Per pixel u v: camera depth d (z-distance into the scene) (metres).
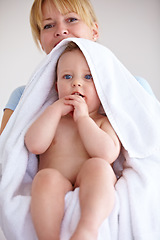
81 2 1.49
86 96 1.10
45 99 1.18
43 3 1.50
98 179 0.82
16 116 1.14
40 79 1.16
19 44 2.59
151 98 1.15
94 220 0.75
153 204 0.92
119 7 2.38
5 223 0.90
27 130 1.06
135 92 1.14
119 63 1.18
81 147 1.06
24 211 0.88
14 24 2.61
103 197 0.79
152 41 2.30
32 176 1.11
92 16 1.60
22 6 2.62
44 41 1.50
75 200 0.84
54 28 1.48
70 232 0.80
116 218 0.87
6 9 2.62
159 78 2.26
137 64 2.30
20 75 2.57
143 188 0.92
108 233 0.82
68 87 1.11
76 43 1.13
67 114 1.15
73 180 1.01
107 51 1.18
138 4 2.36
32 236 0.87
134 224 0.86
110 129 1.04
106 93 1.09
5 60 2.59
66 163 1.03
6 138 1.11
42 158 1.09
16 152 1.01
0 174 1.07
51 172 0.88
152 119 1.05
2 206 0.92
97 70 1.11
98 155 0.95
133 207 0.88
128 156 1.02
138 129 1.04
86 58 1.11
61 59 1.16
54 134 1.08
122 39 2.34
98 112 1.18
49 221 0.79
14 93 1.50
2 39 2.60
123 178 0.97
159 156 1.02
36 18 1.52
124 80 1.13
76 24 1.46
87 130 0.98
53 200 0.82
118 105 1.08
